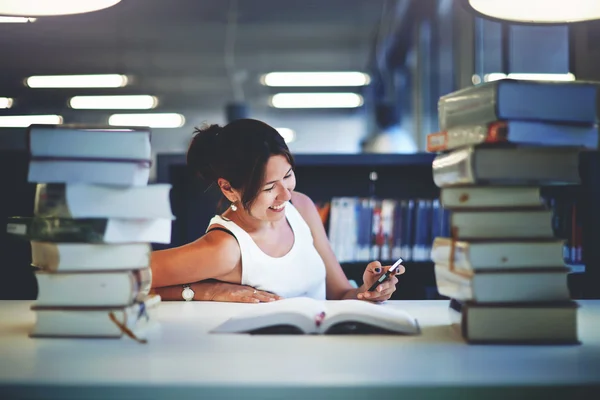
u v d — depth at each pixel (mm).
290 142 14062
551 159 1140
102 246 1172
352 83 12016
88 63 10945
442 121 1250
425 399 865
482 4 1634
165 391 870
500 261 1126
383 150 3609
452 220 1176
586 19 1645
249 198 1837
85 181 1161
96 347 1107
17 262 2811
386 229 3291
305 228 2113
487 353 1055
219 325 1295
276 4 8633
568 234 2719
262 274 1969
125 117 13469
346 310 1232
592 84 1122
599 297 2582
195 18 9117
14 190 2773
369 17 9172
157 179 3172
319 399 864
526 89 1099
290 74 11891
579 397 869
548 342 1120
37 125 1149
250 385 866
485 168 1122
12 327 1320
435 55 4988
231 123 1880
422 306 1614
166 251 1906
